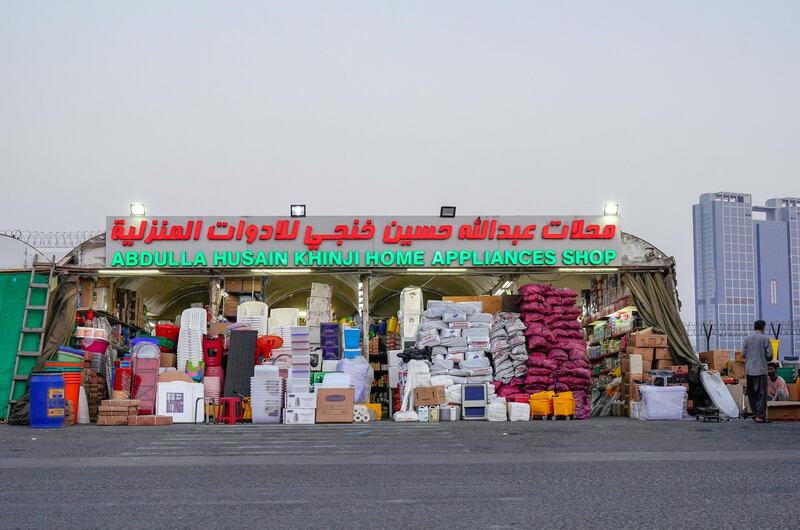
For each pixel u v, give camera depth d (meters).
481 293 26.67
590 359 24.11
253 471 8.38
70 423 17.33
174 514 5.92
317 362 19.39
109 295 21.23
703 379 18.61
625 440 11.93
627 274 20.73
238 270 20.69
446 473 8.09
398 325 21.48
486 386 18.22
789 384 19.50
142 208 20.55
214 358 18.88
